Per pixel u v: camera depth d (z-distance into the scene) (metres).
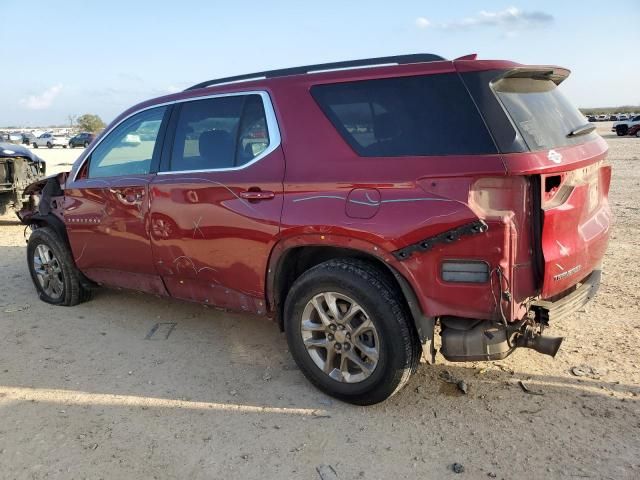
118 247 4.61
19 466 2.93
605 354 3.96
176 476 2.83
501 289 2.84
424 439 3.07
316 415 3.35
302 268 3.76
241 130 3.80
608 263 6.14
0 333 4.74
